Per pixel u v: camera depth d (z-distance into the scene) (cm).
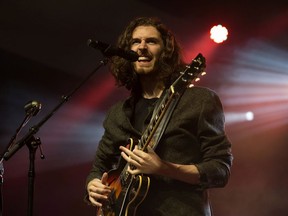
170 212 291
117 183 313
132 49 336
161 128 299
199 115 301
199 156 305
